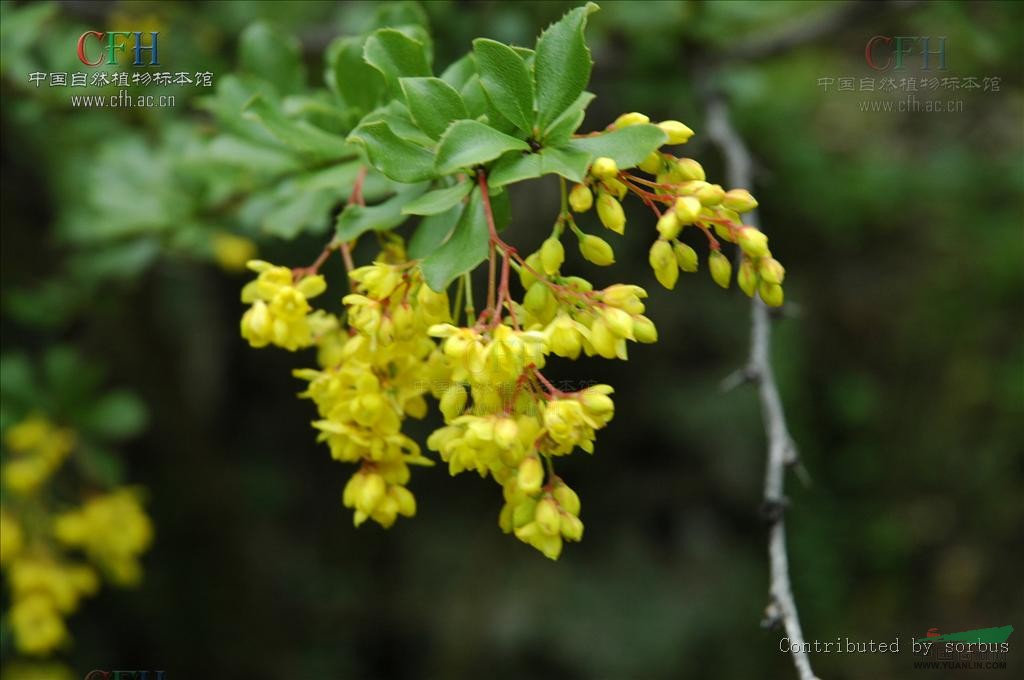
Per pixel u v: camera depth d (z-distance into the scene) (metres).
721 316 5.93
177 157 2.96
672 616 5.64
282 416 6.11
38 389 3.40
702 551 5.89
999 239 6.39
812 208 6.19
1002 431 6.30
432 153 1.51
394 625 5.87
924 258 6.59
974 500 6.28
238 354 5.87
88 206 3.37
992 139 6.26
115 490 3.49
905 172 6.12
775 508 2.02
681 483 5.96
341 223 1.69
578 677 5.48
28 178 4.28
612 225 1.47
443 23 3.27
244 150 2.14
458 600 5.83
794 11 4.04
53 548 3.34
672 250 1.53
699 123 3.66
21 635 3.22
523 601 5.70
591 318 1.49
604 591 5.72
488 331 1.46
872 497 6.42
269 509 5.95
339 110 1.97
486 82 1.46
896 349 6.55
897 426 6.50
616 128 1.49
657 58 3.35
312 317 1.72
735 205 1.52
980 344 6.44
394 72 1.64
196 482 5.55
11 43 2.76
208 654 5.49
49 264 4.38
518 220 4.90
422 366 1.61
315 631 5.84
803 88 5.58
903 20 3.64
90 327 4.95
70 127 3.56
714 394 5.93
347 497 1.66
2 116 3.66
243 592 5.64
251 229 3.11
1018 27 3.43
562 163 1.42
